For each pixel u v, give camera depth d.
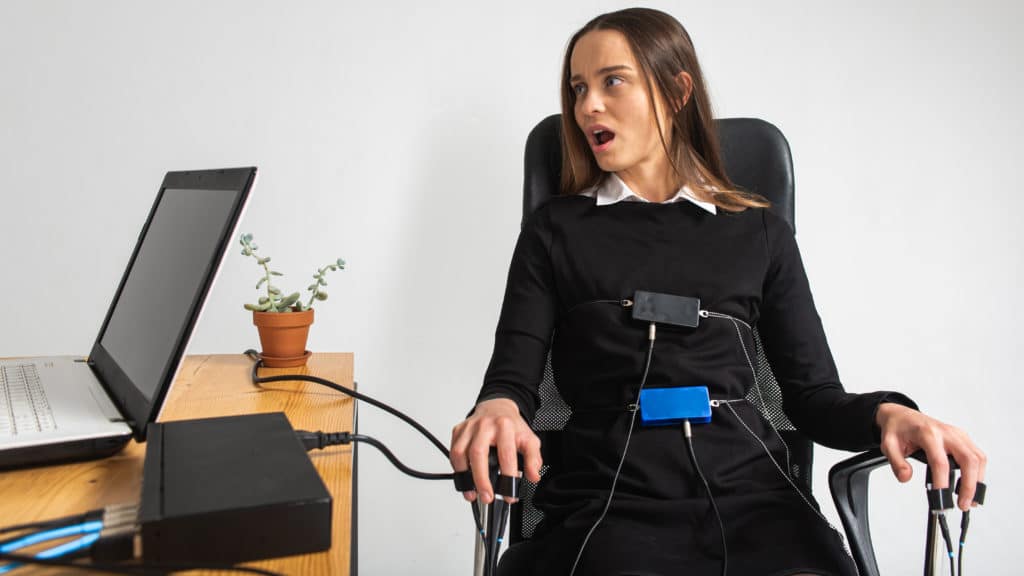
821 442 1.14
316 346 1.82
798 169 1.85
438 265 1.82
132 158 1.73
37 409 0.88
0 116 1.69
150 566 0.51
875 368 1.89
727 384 1.18
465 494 0.95
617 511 1.06
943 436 0.94
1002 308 1.89
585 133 1.29
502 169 1.81
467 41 1.79
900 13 1.84
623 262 1.23
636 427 1.14
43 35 1.69
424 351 1.84
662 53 1.26
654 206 1.28
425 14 1.77
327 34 1.76
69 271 1.74
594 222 1.28
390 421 1.84
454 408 1.85
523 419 1.12
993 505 1.92
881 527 1.92
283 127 1.76
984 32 1.85
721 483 1.11
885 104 1.85
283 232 1.78
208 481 0.61
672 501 1.07
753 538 1.04
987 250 1.88
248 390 1.14
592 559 0.99
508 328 1.24
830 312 1.87
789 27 1.83
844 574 1.00
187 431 0.75
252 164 1.76
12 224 1.71
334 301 1.81
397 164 1.80
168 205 1.12
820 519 1.11
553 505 1.12
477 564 1.01
